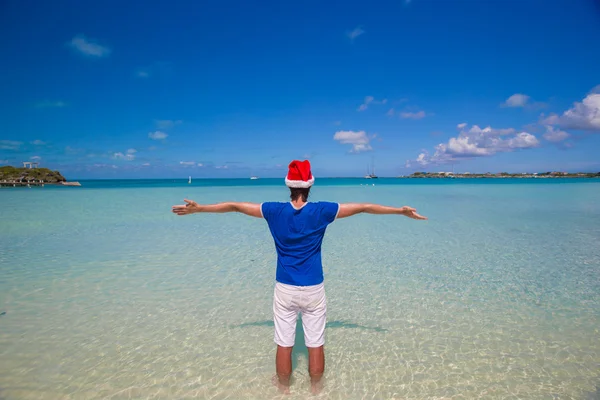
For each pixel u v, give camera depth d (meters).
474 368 3.46
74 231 10.84
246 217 14.65
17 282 5.95
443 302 5.12
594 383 3.18
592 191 31.56
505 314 4.68
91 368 3.46
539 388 3.13
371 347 3.89
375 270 6.76
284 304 3.04
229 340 4.07
